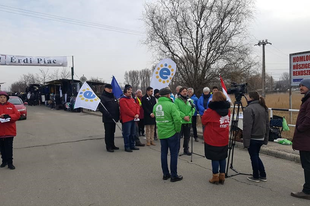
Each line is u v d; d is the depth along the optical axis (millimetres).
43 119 15867
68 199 3889
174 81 20141
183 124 6453
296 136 3854
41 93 34375
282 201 3740
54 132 10398
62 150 7195
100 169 5391
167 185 4430
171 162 4590
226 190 4180
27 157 6457
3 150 5590
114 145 7273
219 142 4312
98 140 8617
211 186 4363
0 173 5176
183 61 19156
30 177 4918
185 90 6227
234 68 18172
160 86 8883
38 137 9258
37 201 3834
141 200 3816
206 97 7844
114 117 7008
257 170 4527
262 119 4387
